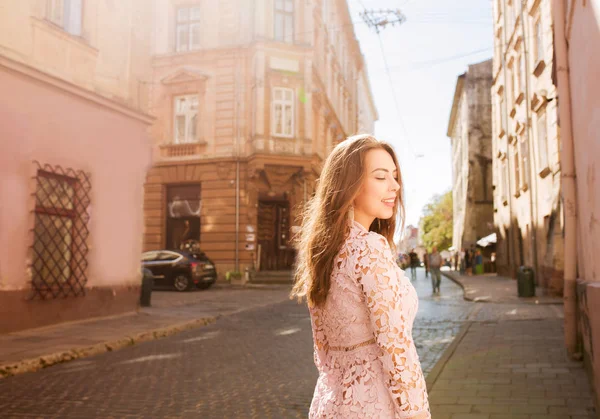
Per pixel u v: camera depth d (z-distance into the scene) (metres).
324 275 1.62
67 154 11.07
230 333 10.59
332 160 1.75
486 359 7.14
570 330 6.98
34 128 10.28
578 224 6.85
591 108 4.94
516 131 23.53
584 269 6.42
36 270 10.27
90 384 6.25
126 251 12.77
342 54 39.50
